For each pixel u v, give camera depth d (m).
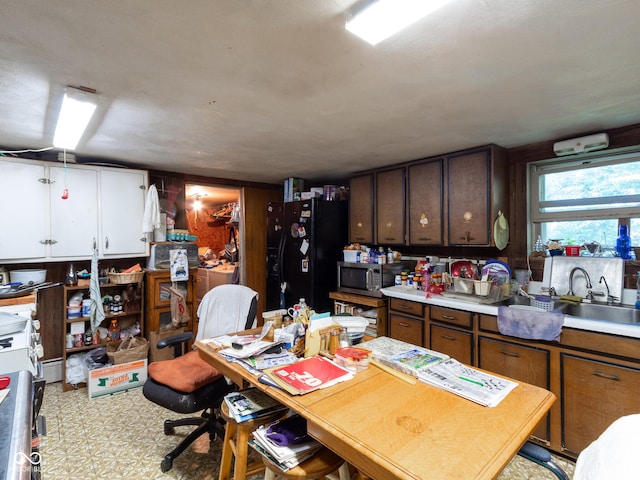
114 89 1.71
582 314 2.33
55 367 3.15
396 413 1.12
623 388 1.81
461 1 1.07
